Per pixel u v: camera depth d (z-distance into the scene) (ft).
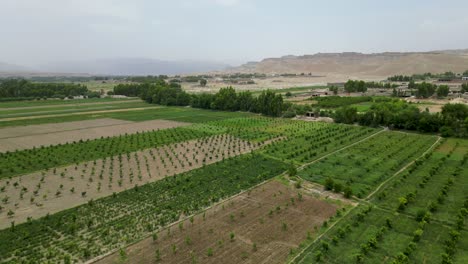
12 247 120.67
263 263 110.22
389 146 252.21
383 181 182.19
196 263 110.93
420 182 176.65
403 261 104.12
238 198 164.86
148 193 170.60
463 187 167.84
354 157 227.40
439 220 134.92
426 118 302.45
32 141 281.54
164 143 275.59
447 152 232.94
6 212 148.46
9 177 191.83
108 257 115.14
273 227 134.82
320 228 132.46
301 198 162.81
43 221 139.95
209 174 199.31
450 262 103.45
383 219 137.49
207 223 139.13
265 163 219.61
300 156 233.76
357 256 108.99
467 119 281.54
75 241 125.08
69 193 170.60
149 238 127.54
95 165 216.33
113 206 155.43
